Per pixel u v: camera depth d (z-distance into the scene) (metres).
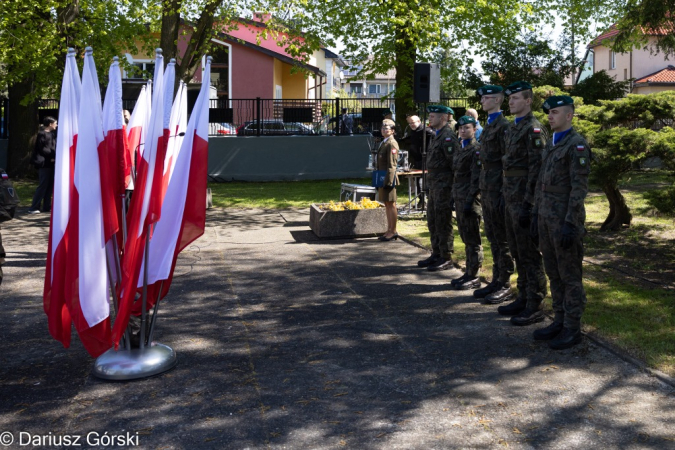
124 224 4.90
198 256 9.24
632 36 10.29
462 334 5.64
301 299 6.92
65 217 4.68
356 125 21.64
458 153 7.23
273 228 11.61
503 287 6.64
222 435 3.90
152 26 19.30
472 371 4.80
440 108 7.86
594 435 3.79
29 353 5.39
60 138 4.64
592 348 5.17
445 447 3.70
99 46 18.50
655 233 9.88
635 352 4.96
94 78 4.57
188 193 5.14
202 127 5.16
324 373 4.84
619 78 42.12
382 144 10.05
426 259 8.31
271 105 21.44
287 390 4.54
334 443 3.77
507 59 22.12
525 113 5.82
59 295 4.69
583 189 5.01
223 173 20.95
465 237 7.17
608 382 4.52
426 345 5.39
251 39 33.00
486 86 6.38
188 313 6.48
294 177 21.27
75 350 5.44
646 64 40.34
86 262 4.54
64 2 14.59
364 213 10.41
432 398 4.35
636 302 6.28
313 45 17.38
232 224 12.13
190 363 5.11
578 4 20.77
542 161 5.38
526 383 4.55
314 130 21.53
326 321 6.12
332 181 20.64
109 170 4.64
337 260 8.80
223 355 5.27
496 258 6.64
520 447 3.68
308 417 4.11
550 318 5.97
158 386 4.66
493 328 5.78
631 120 9.16
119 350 5.01
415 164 12.61
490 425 3.95
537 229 5.42
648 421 3.94
